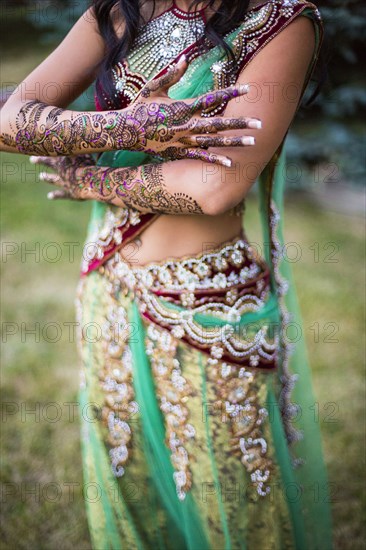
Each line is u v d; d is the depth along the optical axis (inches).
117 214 56.6
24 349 119.8
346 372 113.1
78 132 50.9
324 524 69.7
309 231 169.0
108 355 58.4
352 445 96.3
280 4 49.9
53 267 151.3
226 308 54.9
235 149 49.0
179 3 53.7
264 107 49.2
